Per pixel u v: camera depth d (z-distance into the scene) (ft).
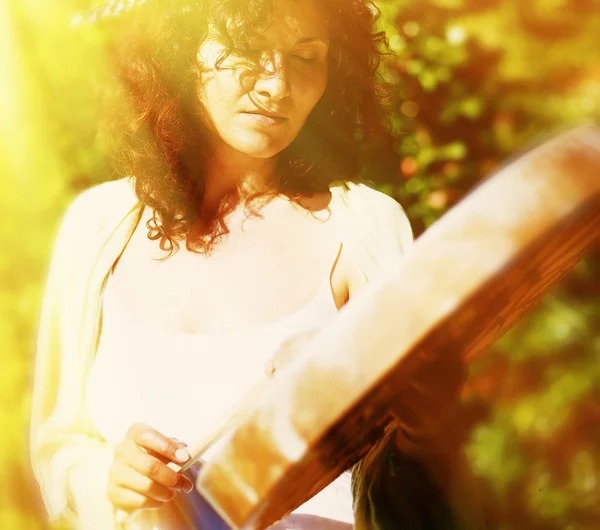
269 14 3.61
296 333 3.73
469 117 7.66
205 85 3.83
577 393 8.37
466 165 7.59
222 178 4.07
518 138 7.78
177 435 3.79
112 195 4.46
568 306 8.37
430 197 7.44
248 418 2.74
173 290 4.02
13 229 8.71
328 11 3.92
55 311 4.40
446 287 2.54
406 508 3.15
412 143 7.41
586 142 2.52
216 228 4.04
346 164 4.25
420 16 7.57
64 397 4.32
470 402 8.60
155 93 4.09
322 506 3.78
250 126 3.76
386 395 2.71
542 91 8.05
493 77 7.80
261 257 3.96
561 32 8.20
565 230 2.49
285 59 3.69
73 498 4.07
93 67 7.42
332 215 4.05
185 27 3.86
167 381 3.87
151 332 3.97
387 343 2.59
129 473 3.57
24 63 8.36
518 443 8.59
